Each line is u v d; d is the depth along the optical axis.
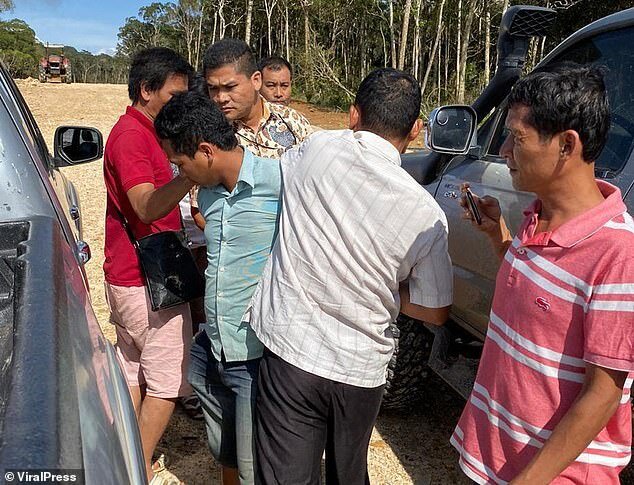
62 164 3.45
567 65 1.51
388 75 2.00
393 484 3.03
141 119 2.64
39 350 1.21
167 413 2.78
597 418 1.47
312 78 32.56
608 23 2.56
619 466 1.65
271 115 3.19
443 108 2.89
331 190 1.87
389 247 1.85
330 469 2.15
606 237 1.45
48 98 21.98
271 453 2.04
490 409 1.74
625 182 2.14
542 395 1.59
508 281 1.66
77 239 2.50
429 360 3.08
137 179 2.49
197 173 2.09
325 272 1.89
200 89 3.08
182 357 2.75
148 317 2.71
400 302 2.05
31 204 1.92
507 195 2.57
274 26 49.84
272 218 2.12
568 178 1.51
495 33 33.53
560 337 1.54
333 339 1.93
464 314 2.97
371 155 1.87
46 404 1.08
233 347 2.16
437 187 3.29
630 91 2.36
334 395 1.97
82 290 1.71
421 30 32.94
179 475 3.07
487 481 1.76
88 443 1.12
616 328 1.42
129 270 2.68
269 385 2.01
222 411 2.37
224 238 2.15
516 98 1.53
